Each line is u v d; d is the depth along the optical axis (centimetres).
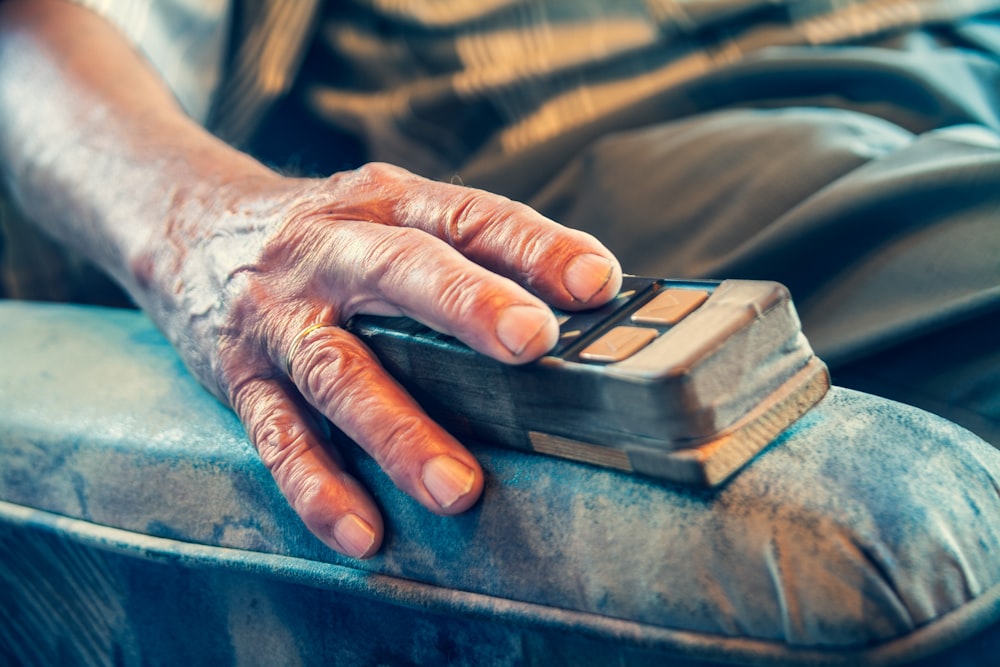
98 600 46
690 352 29
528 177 70
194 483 41
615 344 31
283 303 41
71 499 44
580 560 31
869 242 47
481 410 35
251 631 41
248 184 49
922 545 27
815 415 33
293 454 38
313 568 37
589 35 75
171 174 53
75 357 53
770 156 55
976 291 42
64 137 61
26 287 81
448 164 78
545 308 32
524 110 75
